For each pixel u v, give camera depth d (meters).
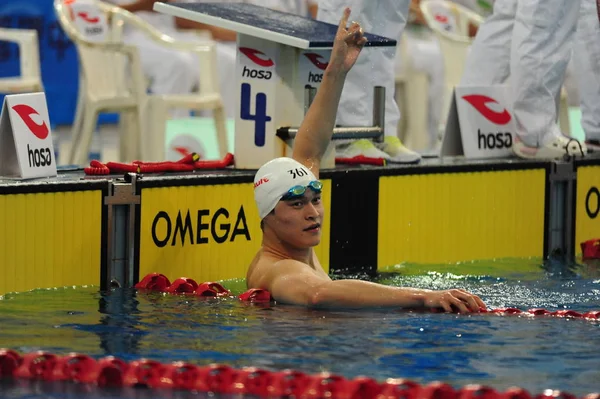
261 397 11.51
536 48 23.97
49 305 16.12
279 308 15.69
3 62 34.38
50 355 12.39
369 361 12.50
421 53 37.34
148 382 11.96
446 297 15.41
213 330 14.13
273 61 20.77
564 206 24.11
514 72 24.20
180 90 37.12
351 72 22.78
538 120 24.22
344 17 18.56
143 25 29.73
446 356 12.73
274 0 38.75
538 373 12.05
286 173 16.72
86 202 18.11
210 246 19.64
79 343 13.42
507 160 23.61
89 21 29.05
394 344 13.30
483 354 12.81
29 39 29.39
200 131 36.06
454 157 24.20
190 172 20.30
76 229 18.03
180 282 17.45
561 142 24.20
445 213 22.50
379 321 14.64
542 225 23.83
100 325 14.50
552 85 24.28
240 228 20.06
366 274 20.39
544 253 23.86
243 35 20.78
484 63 25.41
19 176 18.56
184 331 14.10
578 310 16.11
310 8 40.06
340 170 20.86
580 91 26.17
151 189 18.73
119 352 12.97
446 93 34.12
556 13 23.97
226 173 20.19
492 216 23.16
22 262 17.47
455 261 22.45
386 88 23.44
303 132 18.41
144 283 17.89
